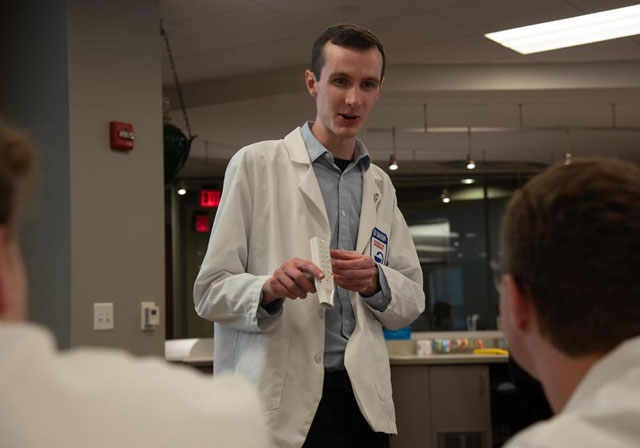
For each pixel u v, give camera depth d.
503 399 5.54
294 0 4.91
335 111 2.01
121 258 3.57
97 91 3.56
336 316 1.98
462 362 5.12
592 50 6.05
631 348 0.66
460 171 9.66
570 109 7.18
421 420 5.09
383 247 2.10
